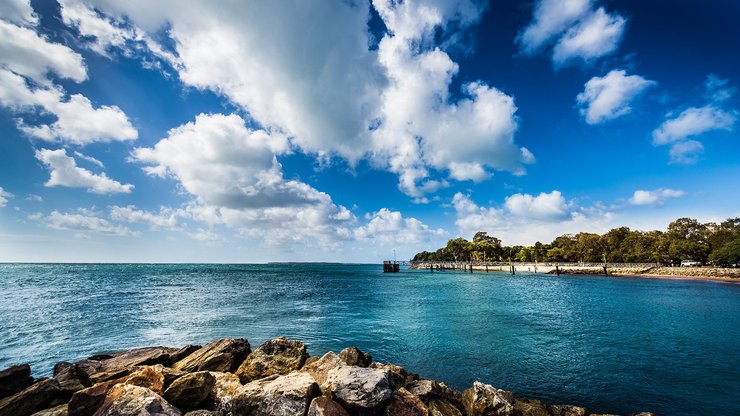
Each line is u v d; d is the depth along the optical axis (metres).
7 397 8.70
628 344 20.30
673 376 15.05
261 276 103.81
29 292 48.91
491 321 27.36
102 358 12.95
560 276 103.56
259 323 26.41
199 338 21.62
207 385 9.07
